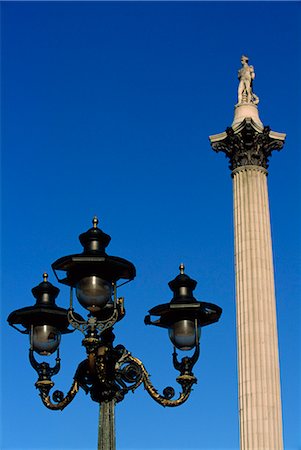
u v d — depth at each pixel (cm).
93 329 1299
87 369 1384
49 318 1485
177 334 1481
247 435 3212
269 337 3375
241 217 3559
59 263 1325
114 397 1344
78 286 1320
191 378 1472
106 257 1306
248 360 3328
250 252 3491
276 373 3341
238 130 3653
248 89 3819
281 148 3706
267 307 3422
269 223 3591
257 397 3253
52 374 1498
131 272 1347
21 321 1499
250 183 3597
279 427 3250
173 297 1535
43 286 1518
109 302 1381
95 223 1382
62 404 1433
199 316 1492
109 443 1309
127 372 1411
